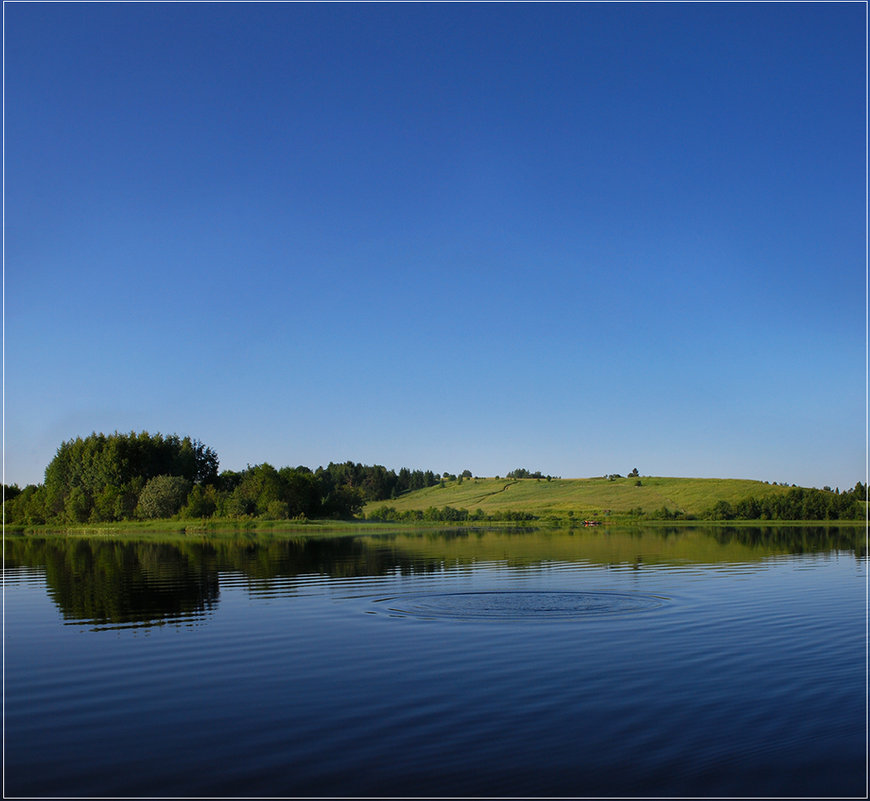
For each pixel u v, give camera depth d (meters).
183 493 144.12
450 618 29.20
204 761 14.38
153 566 53.31
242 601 34.16
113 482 152.00
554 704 17.61
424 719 16.61
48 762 14.43
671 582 40.69
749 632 26.25
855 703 17.58
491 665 21.41
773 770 13.76
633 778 13.44
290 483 152.12
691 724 16.17
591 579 42.28
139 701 18.17
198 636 25.88
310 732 15.84
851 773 13.61
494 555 60.53
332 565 52.34
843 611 30.58
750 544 75.19
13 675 20.66
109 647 24.16
